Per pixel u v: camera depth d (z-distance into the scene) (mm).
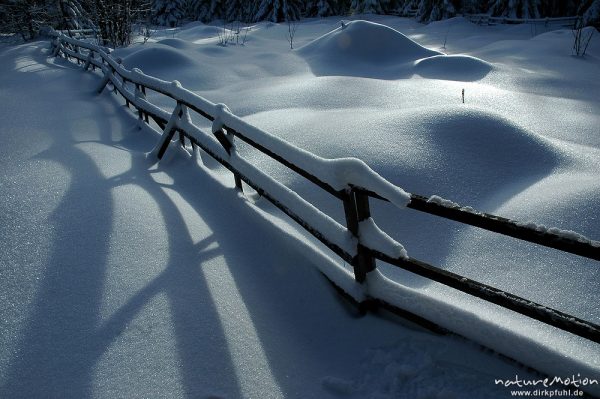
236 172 3701
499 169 4355
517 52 15109
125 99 8641
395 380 1978
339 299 2574
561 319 1721
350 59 12758
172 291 2568
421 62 11547
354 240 2369
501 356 1972
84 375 2014
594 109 7648
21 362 2082
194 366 2082
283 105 7449
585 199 3361
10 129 6430
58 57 16109
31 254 2859
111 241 3037
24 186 3891
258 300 2609
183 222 3441
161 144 4996
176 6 37531
